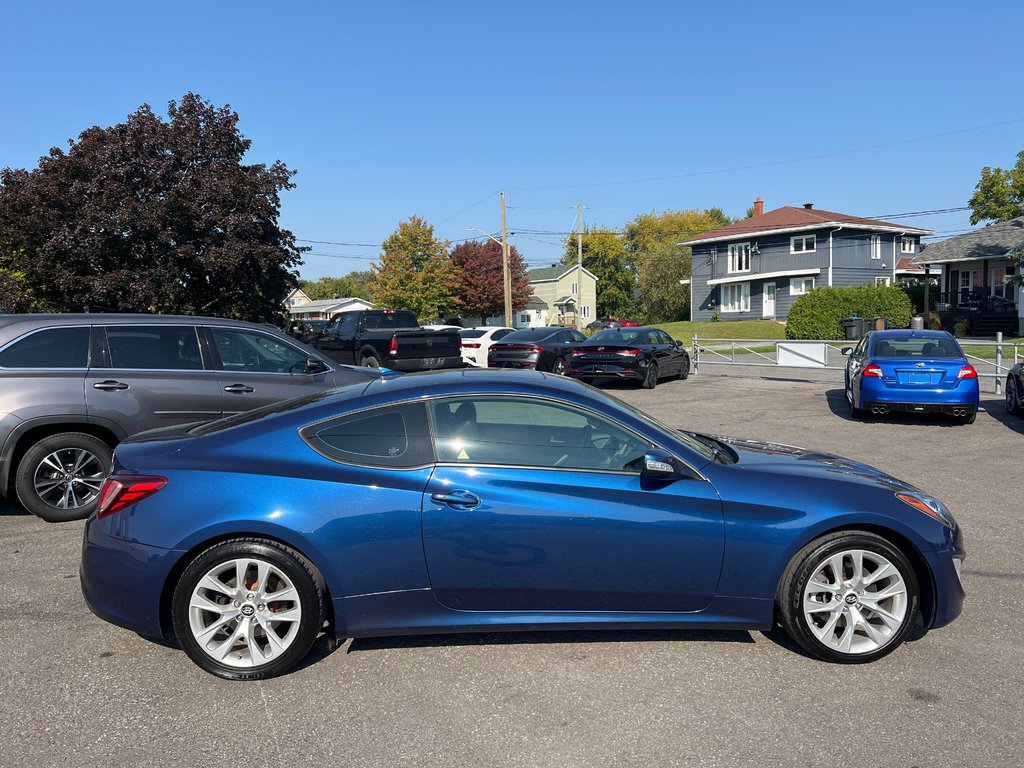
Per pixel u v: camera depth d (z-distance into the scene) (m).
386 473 3.73
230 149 18.39
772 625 3.86
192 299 18.00
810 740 3.14
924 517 3.88
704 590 3.80
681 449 3.92
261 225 17.81
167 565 3.59
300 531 3.60
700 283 52.19
